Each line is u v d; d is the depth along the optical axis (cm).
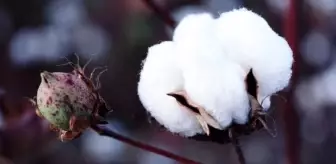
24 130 70
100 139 108
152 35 107
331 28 109
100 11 114
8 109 68
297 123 60
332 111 112
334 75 110
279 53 41
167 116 42
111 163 108
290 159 60
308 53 108
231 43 41
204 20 42
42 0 122
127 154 109
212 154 109
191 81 40
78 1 119
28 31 117
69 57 112
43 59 112
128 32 108
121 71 107
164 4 92
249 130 41
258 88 41
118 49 108
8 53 111
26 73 109
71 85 44
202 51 40
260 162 111
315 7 107
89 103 44
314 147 113
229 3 99
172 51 42
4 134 70
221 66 40
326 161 112
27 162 79
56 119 44
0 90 68
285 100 52
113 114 103
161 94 42
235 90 40
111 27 112
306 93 109
